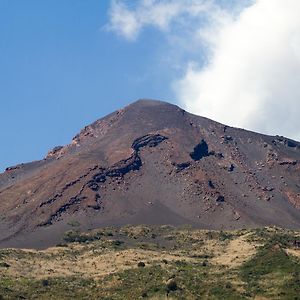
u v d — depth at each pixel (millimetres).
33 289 171500
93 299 162750
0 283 173375
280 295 159625
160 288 166625
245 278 176250
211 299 159875
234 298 159000
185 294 162625
